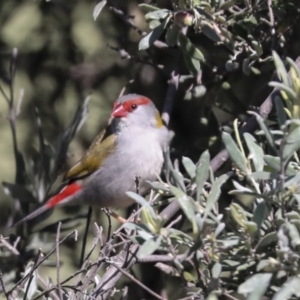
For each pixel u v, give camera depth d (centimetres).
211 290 623
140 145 1077
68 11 1283
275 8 930
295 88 592
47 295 814
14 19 1303
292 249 578
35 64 1313
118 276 796
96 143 1118
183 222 1014
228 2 871
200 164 630
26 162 1348
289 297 596
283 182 599
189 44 874
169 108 1066
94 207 1173
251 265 625
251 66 952
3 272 1038
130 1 1226
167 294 1097
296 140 577
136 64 1248
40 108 1319
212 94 1051
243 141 870
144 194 1107
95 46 1295
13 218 1127
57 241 703
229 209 641
